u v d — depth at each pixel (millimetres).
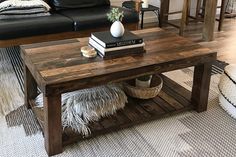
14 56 3084
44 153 1784
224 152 1826
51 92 1607
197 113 2201
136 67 1799
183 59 1936
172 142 1907
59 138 1739
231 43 3682
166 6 4297
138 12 3291
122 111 2068
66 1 3213
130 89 2158
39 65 1781
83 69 1752
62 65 1793
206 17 3670
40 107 2039
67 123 1889
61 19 2832
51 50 2002
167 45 2145
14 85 2541
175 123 2090
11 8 2750
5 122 2057
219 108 2273
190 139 1937
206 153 1815
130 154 1799
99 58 1900
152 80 2279
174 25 4078
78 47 2064
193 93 2188
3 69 2814
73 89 1666
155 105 2148
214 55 2041
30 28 2680
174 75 2791
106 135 1950
